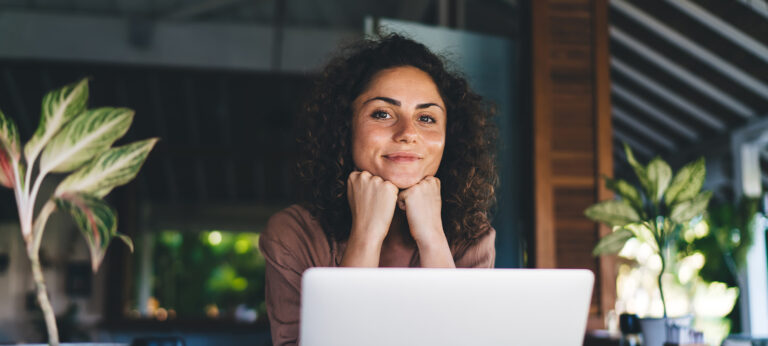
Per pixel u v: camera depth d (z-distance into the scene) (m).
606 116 2.60
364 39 1.45
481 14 4.41
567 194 2.56
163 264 10.88
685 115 5.08
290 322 1.18
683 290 5.00
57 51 5.69
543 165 2.55
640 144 5.77
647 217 1.48
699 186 1.44
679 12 3.97
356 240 1.15
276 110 6.68
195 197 8.08
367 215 1.17
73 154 0.87
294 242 1.24
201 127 7.05
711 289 5.04
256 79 6.00
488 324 0.80
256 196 8.16
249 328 5.59
